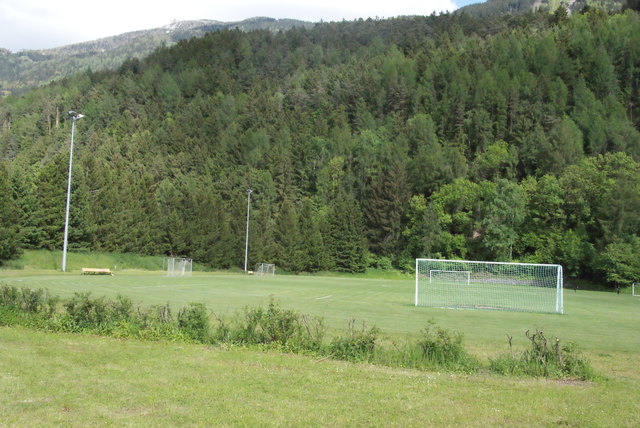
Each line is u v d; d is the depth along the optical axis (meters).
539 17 165.88
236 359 10.88
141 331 13.10
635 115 108.88
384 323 19.84
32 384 8.32
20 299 15.32
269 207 99.25
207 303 25.59
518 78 114.38
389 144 105.50
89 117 140.25
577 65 115.50
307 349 12.00
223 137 127.00
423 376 10.07
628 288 62.84
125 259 70.19
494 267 66.38
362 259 86.38
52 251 62.38
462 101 115.00
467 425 7.14
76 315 13.87
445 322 21.50
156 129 133.38
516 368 10.83
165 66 180.62
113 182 77.69
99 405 7.41
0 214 54.53
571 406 8.27
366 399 8.23
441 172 92.44
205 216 81.94
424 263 83.31
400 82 132.88
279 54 191.62
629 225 65.38
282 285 46.75
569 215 76.12
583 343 16.75
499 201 78.19
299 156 112.25
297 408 7.62
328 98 145.12
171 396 7.98
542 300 38.81
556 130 89.81
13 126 140.38
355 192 103.00
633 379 11.00
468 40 157.75
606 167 75.31
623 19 125.94
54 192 63.03
